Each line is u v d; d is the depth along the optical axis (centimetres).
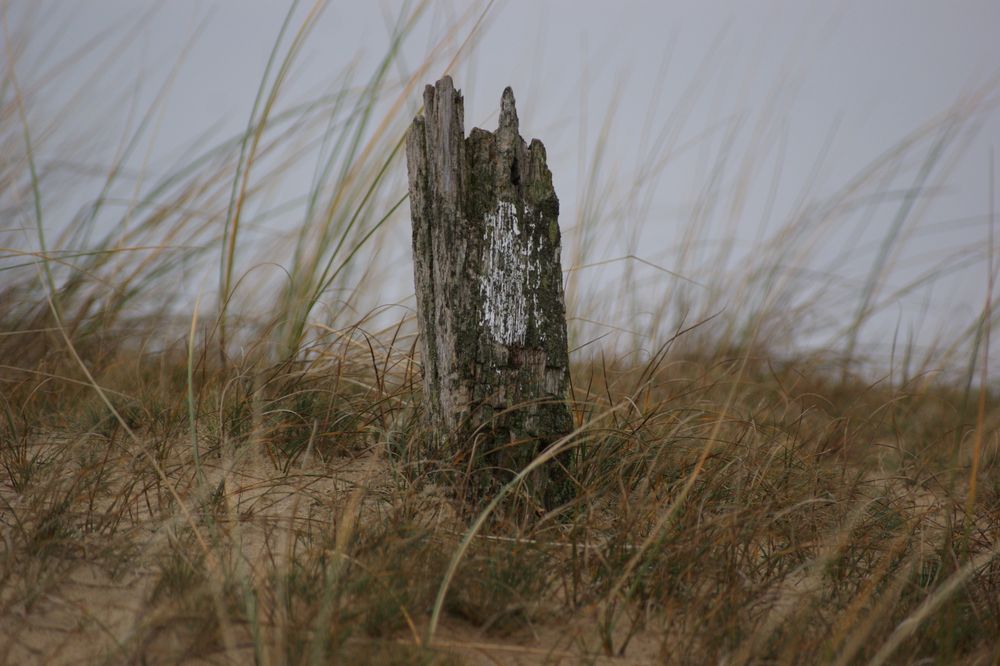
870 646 781
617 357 1673
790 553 991
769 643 781
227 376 1332
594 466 1088
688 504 1018
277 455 1152
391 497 1003
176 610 757
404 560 852
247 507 993
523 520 974
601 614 830
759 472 1118
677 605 845
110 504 981
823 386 1878
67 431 1233
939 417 1745
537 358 1020
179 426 1212
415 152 1059
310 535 905
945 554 974
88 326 1614
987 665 780
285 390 1298
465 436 1007
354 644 727
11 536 874
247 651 720
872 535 1066
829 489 1180
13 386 1384
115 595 798
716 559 912
